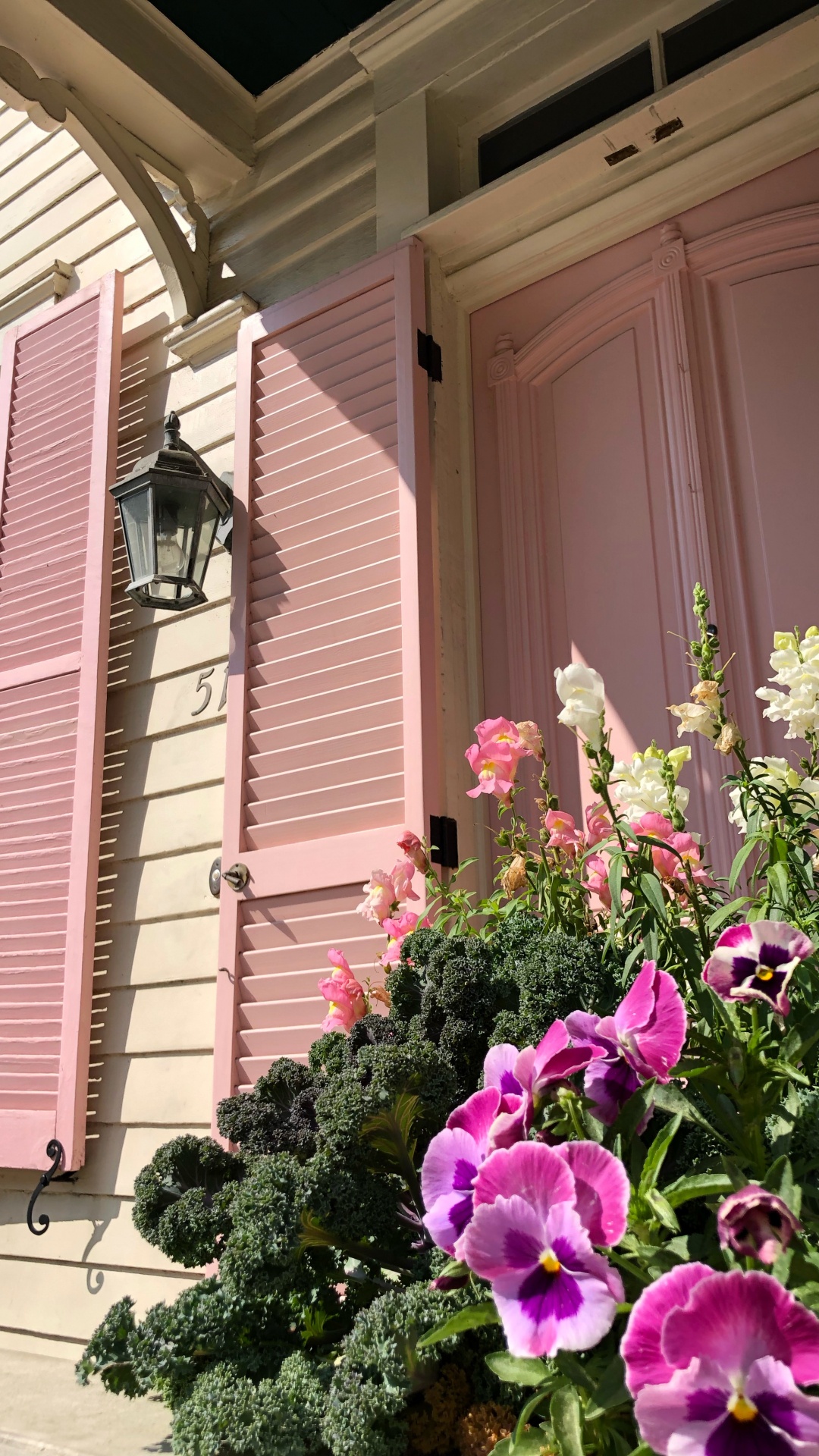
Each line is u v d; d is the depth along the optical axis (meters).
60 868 3.15
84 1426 1.91
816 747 1.36
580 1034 1.08
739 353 2.51
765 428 2.43
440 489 2.80
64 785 3.22
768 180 2.57
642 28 2.81
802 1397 0.68
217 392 3.41
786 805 1.26
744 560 2.39
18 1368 2.57
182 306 3.50
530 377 2.87
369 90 3.34
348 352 2.96
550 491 2.76
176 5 3.27
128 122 3.38
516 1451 0.94
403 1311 1.09
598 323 2.76
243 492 3.04
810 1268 0.84
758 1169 1.00
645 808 1.39
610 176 2.75
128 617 3.44
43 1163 2.88
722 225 2.62
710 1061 1.05
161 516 2.96
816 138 2.50
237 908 2.69
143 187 3.40
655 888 1.17
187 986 2.92
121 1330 1.27
